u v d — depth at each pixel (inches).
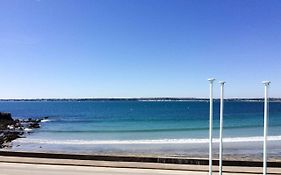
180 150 1350.9
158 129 2239.2
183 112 3489.2
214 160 848.9
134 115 3297.2
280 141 1578.5
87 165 851.4
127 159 896.3
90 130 2258.9
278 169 799.7
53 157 940.0
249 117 2893.7
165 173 761.0
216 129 2180.1
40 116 3388.3
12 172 770.2
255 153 1251.2
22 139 1823.3
